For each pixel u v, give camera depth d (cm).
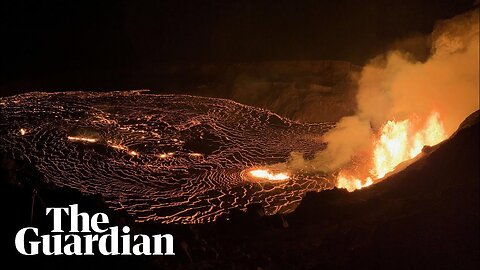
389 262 570
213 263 594
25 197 571
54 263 510
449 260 561
